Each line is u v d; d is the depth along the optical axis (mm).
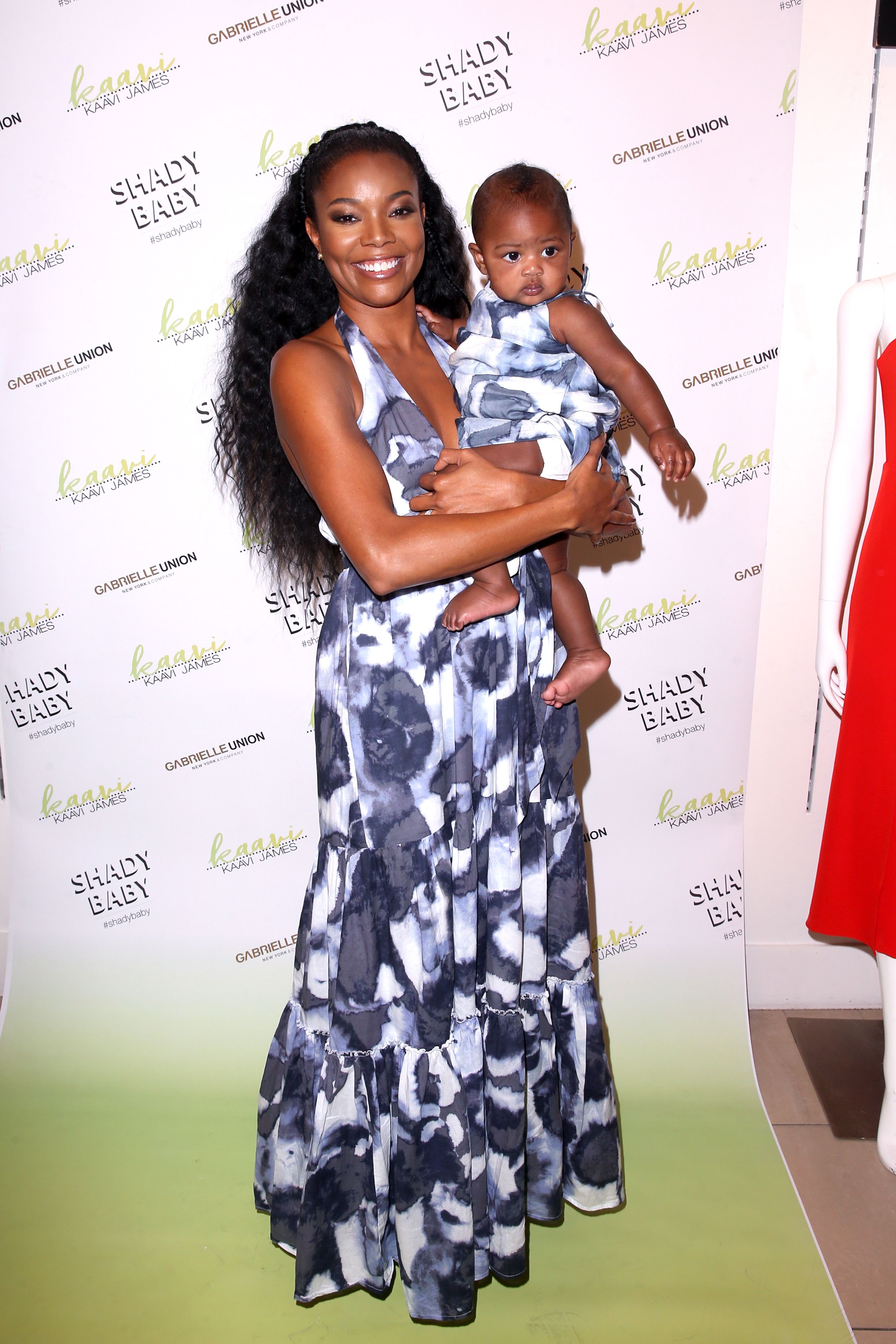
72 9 1852
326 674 1455
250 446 1700
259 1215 1819
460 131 1915
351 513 1251
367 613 1376
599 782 2252
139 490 2082
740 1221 1778
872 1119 2045
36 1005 2297
